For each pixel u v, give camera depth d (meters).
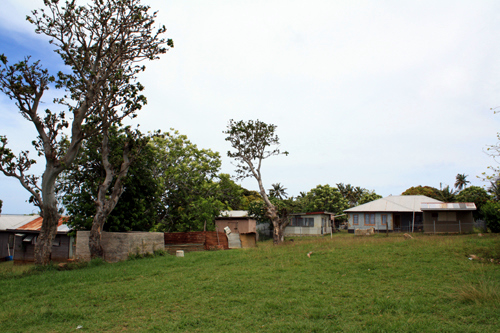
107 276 14.59
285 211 34.00
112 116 20.20
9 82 17.36
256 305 9.59
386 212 43.81
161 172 37.44
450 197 52.72
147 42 20.80
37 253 18.39
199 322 8.41
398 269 13.79
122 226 24.62
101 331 8.02
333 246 21.53
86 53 19.86
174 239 28.50
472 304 8.77
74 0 18.98
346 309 8.93
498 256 15.06
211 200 38.00
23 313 9.48
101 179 23.14
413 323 7.41
